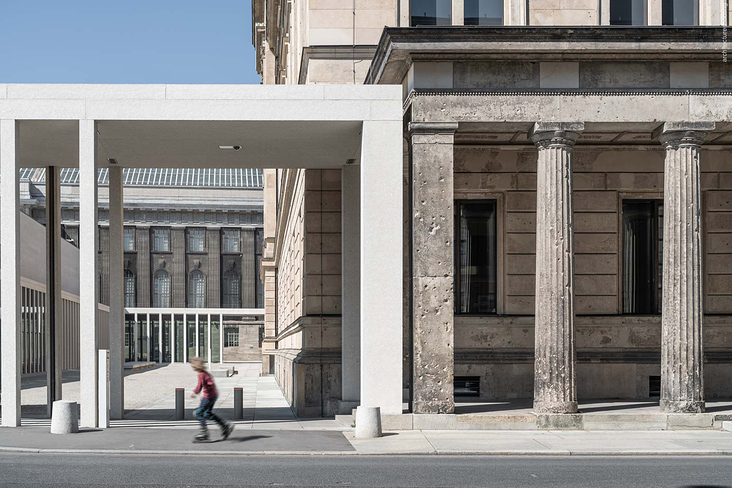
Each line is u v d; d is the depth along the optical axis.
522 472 14.66
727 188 26.73
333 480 13.70
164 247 132.62
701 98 21.52
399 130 21.53
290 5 37.62
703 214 26.77
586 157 26.70
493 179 26.58
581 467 15.33
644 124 21.69
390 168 21.45
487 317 26.17
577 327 26.22
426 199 21.11
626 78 21.50
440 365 20.89
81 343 21.06
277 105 21.38
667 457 16.89
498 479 13.88
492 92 21.28
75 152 24.94
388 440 18.98
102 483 13.18
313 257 26.80
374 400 21.06
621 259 26.70
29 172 132.00
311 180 27.08
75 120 21.16
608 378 25.94
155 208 131.50
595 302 26.44
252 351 113.62
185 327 117.06
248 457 16.70
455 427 20.67
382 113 21.50
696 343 21.23
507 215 26.55
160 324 120.50
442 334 20.92
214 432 20.56
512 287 26.44
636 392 25.94
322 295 26.64
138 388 46.62
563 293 21.09
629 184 26.69
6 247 21.11
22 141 23.50
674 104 21.47
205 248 133.75
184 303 131.25
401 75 22.95
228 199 133.50
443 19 24.28
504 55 21.22
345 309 25.80
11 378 21.23
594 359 25.95
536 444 18.31
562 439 19.12
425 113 21.20
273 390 42.47
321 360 26.02
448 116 21.22
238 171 143.75
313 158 25.61
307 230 26.88
